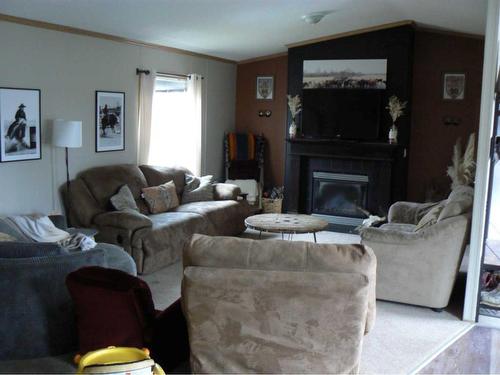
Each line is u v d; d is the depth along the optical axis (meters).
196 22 5.82
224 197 6.89
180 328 3.25
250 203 7.92
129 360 2.61
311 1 5.31
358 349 2.68
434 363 3.47
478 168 3.97
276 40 7.24
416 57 7.36
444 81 7.27
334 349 2.68
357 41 7.29
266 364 2.76
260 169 8.38
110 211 5.52
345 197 7.61
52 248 3.37
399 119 7.22
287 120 7.95
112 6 4.91
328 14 6.00
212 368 2.82
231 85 8.57
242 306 2.67
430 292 4.29
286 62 8.24
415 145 7.51
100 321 3.08
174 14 5.41
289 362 2.73
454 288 4.94
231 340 2.75
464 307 4.17
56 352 3.41
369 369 3.37
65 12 4.95
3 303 3.23
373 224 5.64
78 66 5.64
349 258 2.65
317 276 2.58
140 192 6.14
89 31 5.71
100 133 6.02
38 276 3.27
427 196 7.27
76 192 5.44
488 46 3.84
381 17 6.43
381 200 7.33
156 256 5.23
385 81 7.22
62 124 5.05
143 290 3.06
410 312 4.33
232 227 6.64
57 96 5.40
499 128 4.00
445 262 4.21
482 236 4.03
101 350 2.64
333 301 2.59
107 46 6.03
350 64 7.36
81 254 3.42
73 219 5.43
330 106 7.48
